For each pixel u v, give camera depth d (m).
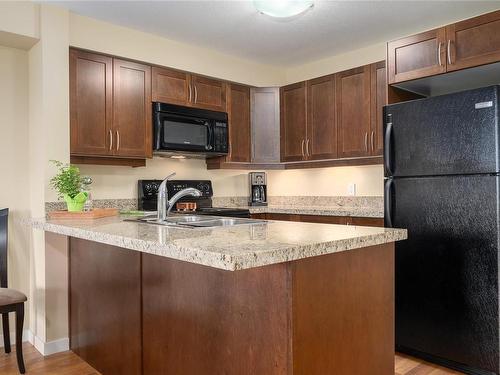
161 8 2.86
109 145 3.05
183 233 1.59
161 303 1.81
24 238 2.94
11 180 2.89
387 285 1.64
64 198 2.51
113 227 1.87
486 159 2.21
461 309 2.29
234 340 1.44
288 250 1.18
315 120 3.81
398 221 2.57
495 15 2.42
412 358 2.50
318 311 1.33
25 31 2.67
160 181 3.62
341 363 1.41
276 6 2.66
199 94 3.63
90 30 3.01
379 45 3.62
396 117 2.61
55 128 2.75
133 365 2.01
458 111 2.32
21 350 2.36
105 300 2.26
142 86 3.26
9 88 2.89
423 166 2.46
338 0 2.74
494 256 2.17
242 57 3.96
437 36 2.64
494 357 2.16
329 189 4.06
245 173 4.40
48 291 2.66
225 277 1.47
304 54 3.88
